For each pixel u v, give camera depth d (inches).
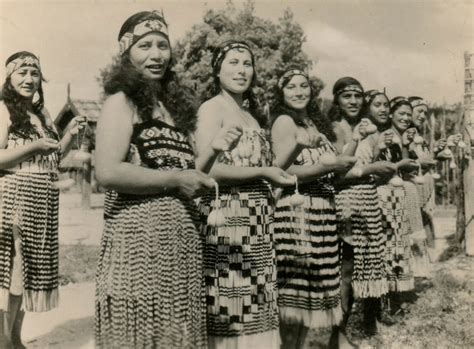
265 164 116.3
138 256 86.3
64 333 135.1
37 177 120.3
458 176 182.9
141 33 93.5
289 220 127.6
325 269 126.6
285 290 128.8
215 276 110.6
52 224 123.2
